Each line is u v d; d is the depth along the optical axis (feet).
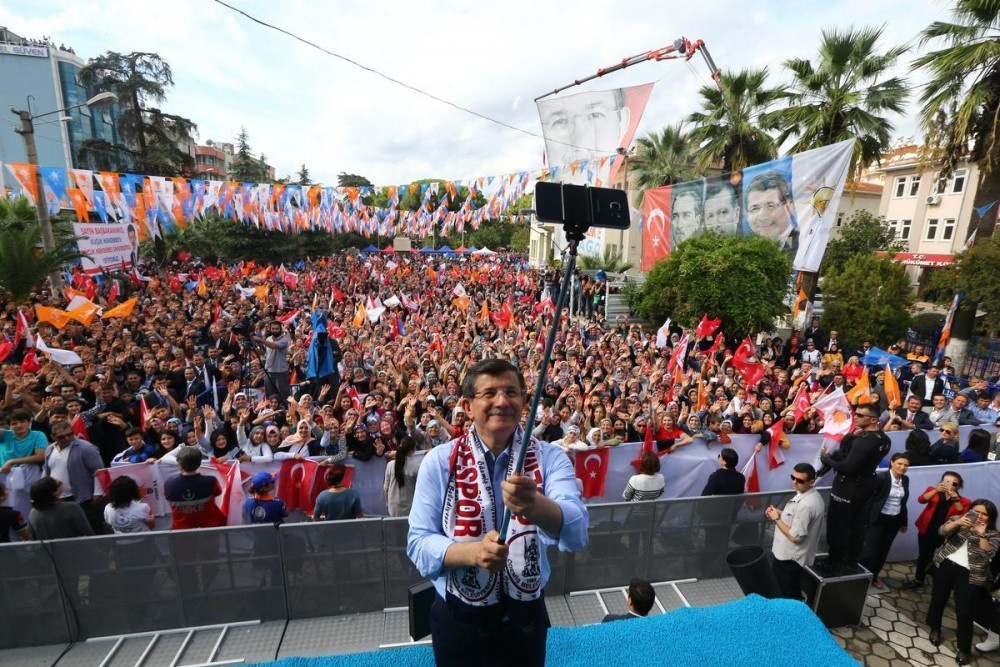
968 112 41.88
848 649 16.40
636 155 84.02
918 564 19.61
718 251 46.19
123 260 61.57
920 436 21.63
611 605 16.99
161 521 19.62
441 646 4.97
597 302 71.51
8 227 50.06
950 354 48.32
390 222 60.44
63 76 168.04
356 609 15.78
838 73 50.67
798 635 7.82
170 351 33.53
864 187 121.19
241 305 52.90
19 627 14.05
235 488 19.13
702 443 23.32
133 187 46.62
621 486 22.47
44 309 33.81
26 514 18.72
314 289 77.05
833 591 16.48
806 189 36.14
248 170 154.92
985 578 15.55
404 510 18.69
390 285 84.99
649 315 52.75
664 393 30.07
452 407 27.53
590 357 36.45
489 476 4.82
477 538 4.68
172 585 14.69
